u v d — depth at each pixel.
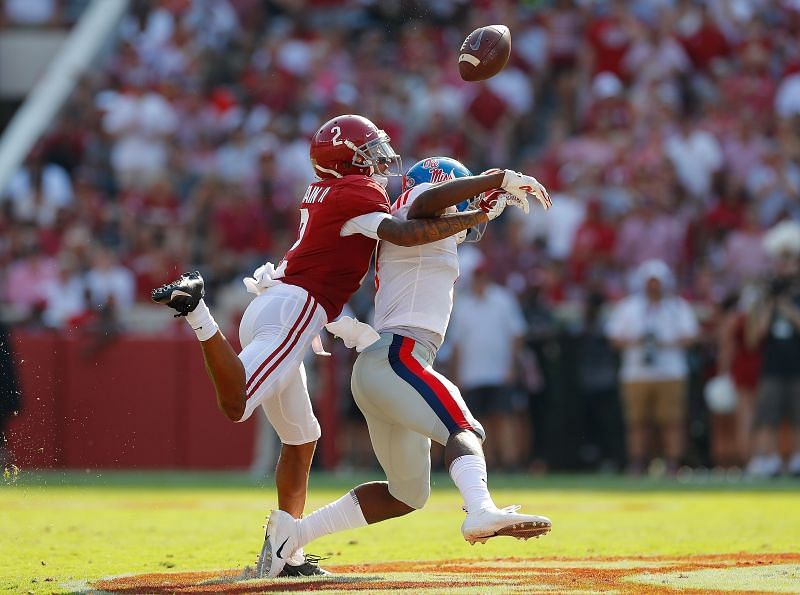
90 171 56.69
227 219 50.16
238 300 47.38
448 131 53.84
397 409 16.12
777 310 41.78
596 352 44.88
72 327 45.56
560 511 29.11
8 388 43.03
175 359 45.56
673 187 50.12
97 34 62.69
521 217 50.16
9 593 15.91
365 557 19.94
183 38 62.22
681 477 43.03
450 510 29.14
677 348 42.53
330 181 17.08
